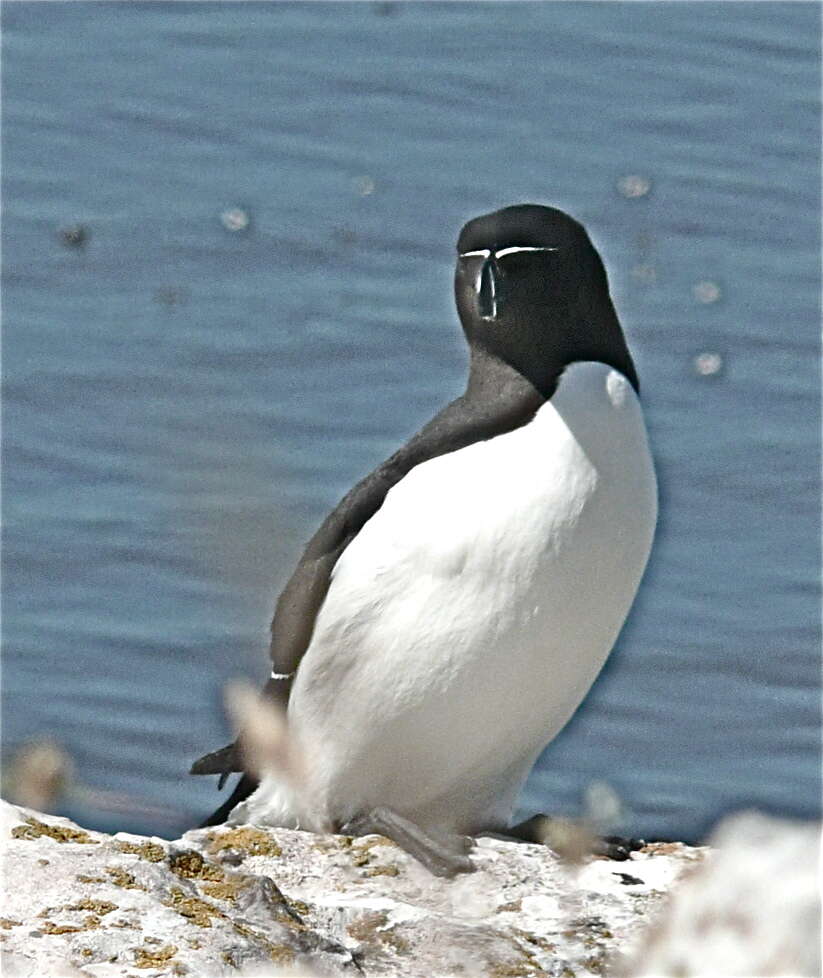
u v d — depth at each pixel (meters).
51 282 20.03
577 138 22.83
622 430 8.70
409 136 22.84
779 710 15.77
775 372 19.33
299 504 14.84
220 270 20.38
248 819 9.25
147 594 16.00
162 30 24.45
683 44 24.30
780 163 22.48
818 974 6.24
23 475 17.25
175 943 6.82
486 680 8.72
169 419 17.86
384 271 20.48
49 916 6.90
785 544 17.31
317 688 8.98
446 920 7.63
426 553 8.63
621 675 15.99
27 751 6.27
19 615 15.91
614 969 7.29
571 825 8.62
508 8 24.92
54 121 22.78
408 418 18.08
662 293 20.44
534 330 8.80
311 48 24.27
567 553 8.56
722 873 6.60
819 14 24.53
